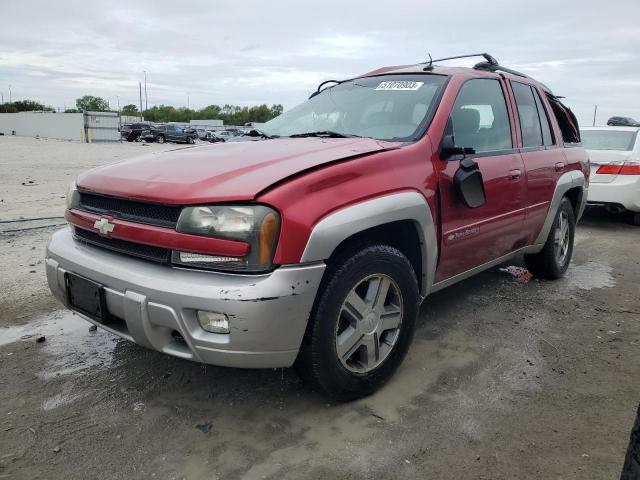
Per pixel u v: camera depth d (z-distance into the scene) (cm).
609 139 821
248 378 305
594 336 375
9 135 5603
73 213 287
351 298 264
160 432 254
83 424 259
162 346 245
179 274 235
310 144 300
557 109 507
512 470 230
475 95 369
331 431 256
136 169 279
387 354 289
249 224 225
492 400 286
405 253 312
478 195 320
